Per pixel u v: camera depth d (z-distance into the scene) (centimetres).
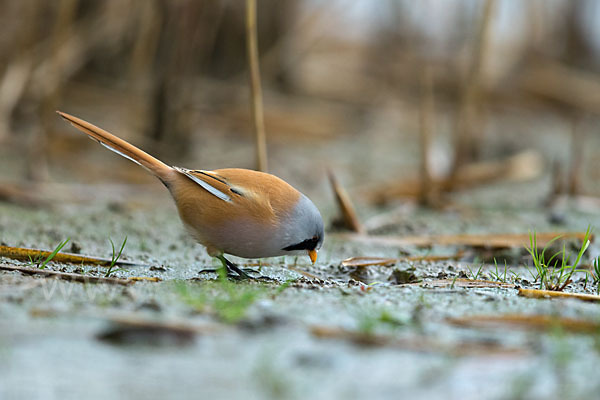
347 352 521
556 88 2314
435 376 485
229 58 2023
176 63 1541
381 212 1347
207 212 759
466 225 1220
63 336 534
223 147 1739
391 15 2327
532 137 2077
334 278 853
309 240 779
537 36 2373
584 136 2152
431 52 2203
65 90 1805
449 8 2262
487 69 2203
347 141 1984
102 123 1712
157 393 448
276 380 468
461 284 770
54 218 1141
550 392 466
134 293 654
